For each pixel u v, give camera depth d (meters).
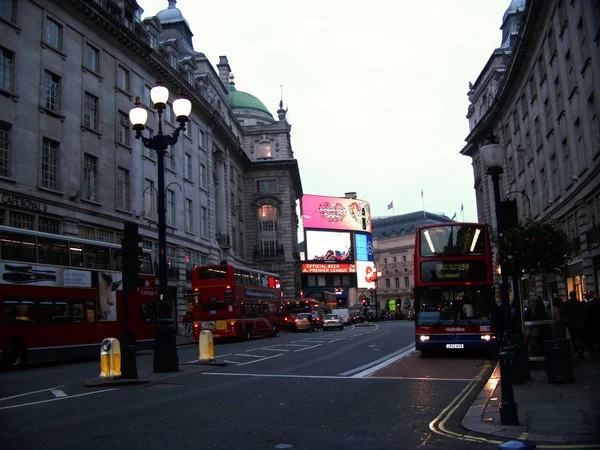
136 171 35.03
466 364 16.55
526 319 17.39
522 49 36.81
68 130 28.66
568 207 30.55
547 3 31.23
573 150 28.56
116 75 33.62
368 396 10.52
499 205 9.68
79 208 28.75
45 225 26.64
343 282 90.62
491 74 52.38
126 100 34.50
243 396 10.73
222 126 50.91
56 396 11.13
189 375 14.52
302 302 52.75
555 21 30.33
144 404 9.95
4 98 24.62
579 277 30.16
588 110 25.70
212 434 7.40
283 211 67.31
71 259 21.14
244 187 67.75
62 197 27.64
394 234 118.50
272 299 39.28
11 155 24.73
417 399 10.09
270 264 66.12
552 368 10.87
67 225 27.72
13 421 8.52
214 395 10.93
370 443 6.77
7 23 25.12
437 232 19.33
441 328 18.66
